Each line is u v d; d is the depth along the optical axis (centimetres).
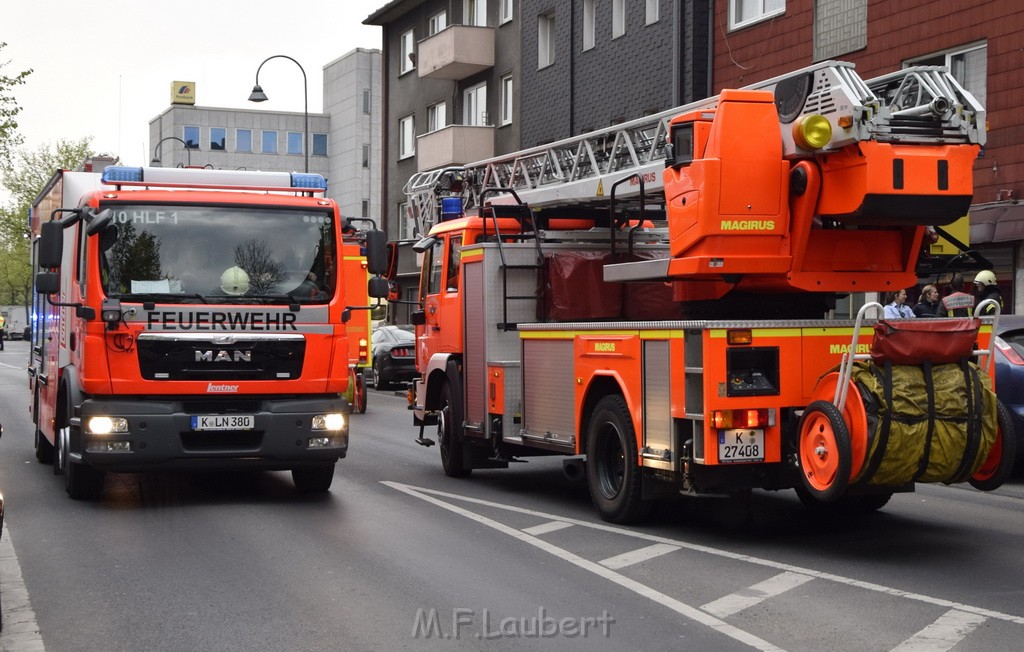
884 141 841
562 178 1280
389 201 4672
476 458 1270
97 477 1114
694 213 905
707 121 909
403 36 4575
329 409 1102
